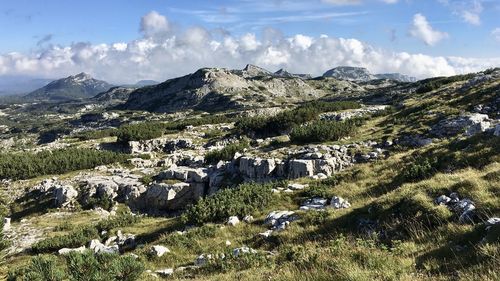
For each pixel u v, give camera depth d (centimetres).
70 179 4669
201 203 2488
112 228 3003
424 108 4775
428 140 3522
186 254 1930
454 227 1298
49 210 4075
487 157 2067
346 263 1071
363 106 7156
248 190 2630
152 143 6606
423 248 1207
